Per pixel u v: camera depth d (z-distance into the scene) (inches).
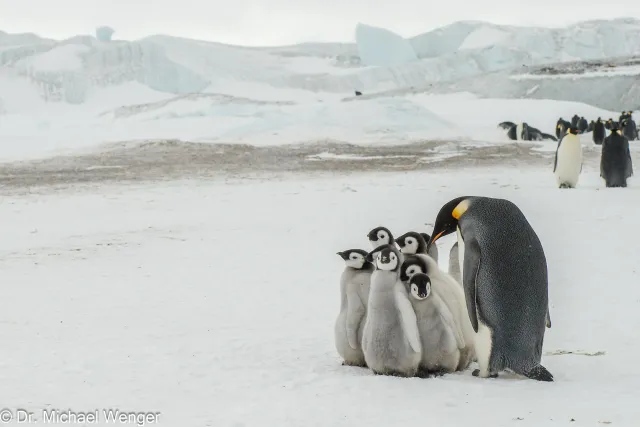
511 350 616.1
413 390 578.2
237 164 3403.1
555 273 1087.0
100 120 6840.6
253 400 564.4
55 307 967.0
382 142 4362.7
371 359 639.8
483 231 630.5
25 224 1806.1
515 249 620.4
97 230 1697.8
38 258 1357.0
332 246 1440.7
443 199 2114.9
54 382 623.5
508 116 6092.5
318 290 1059.9
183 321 885.2
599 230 1477.6
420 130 4995.1
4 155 3823.8
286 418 512.4
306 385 605.3
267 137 4594.0
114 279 1159.6
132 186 2635.3
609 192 2190.0
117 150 3939.5
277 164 3408.0
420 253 701.9
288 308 952.3
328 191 2379.4
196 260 1321.4
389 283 629.3
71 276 1187.3
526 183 2534.5
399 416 509.4
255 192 2406.5
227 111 6294.3
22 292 1063.6
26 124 6225.4
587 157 3644.2
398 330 625.3
